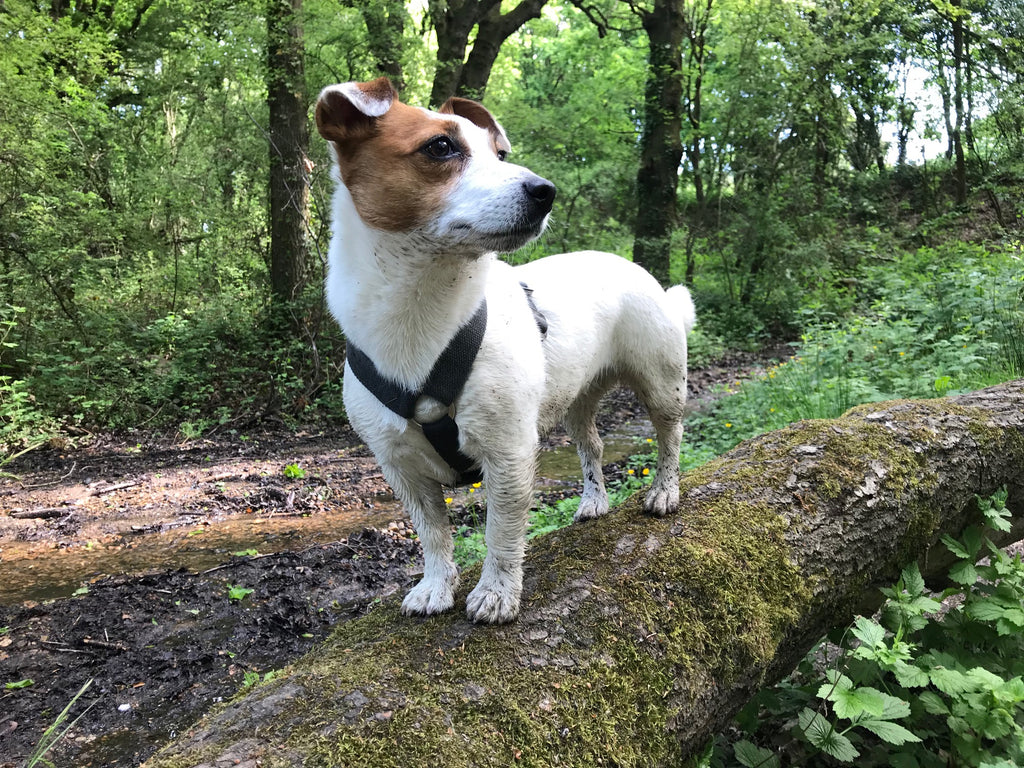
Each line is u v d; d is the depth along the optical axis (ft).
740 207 14.39
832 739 1.88
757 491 2.42
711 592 2.04
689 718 1.86
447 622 1.96
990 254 10.05
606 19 15.96
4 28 8.51
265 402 8.42
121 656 3.21
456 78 11.57
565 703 1.70
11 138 8.04
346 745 1.50
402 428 1.99
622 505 2.64
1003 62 16.80
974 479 2.65
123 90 12.61
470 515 4.66
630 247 16.07
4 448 6.51
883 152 21.49
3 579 4.06
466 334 1.91
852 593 2.35
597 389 2.88
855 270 13.69
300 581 3.91
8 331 7.26
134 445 7.14
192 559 4.35
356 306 1.95
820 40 13.57
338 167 1.99
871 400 5.27
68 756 2.60
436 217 1.85
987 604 2.21
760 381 7.17
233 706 1.63
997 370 5.32
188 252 10.55
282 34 9.08
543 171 15.48
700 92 15.30
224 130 10.77
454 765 1.51
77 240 8.70
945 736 2.12
